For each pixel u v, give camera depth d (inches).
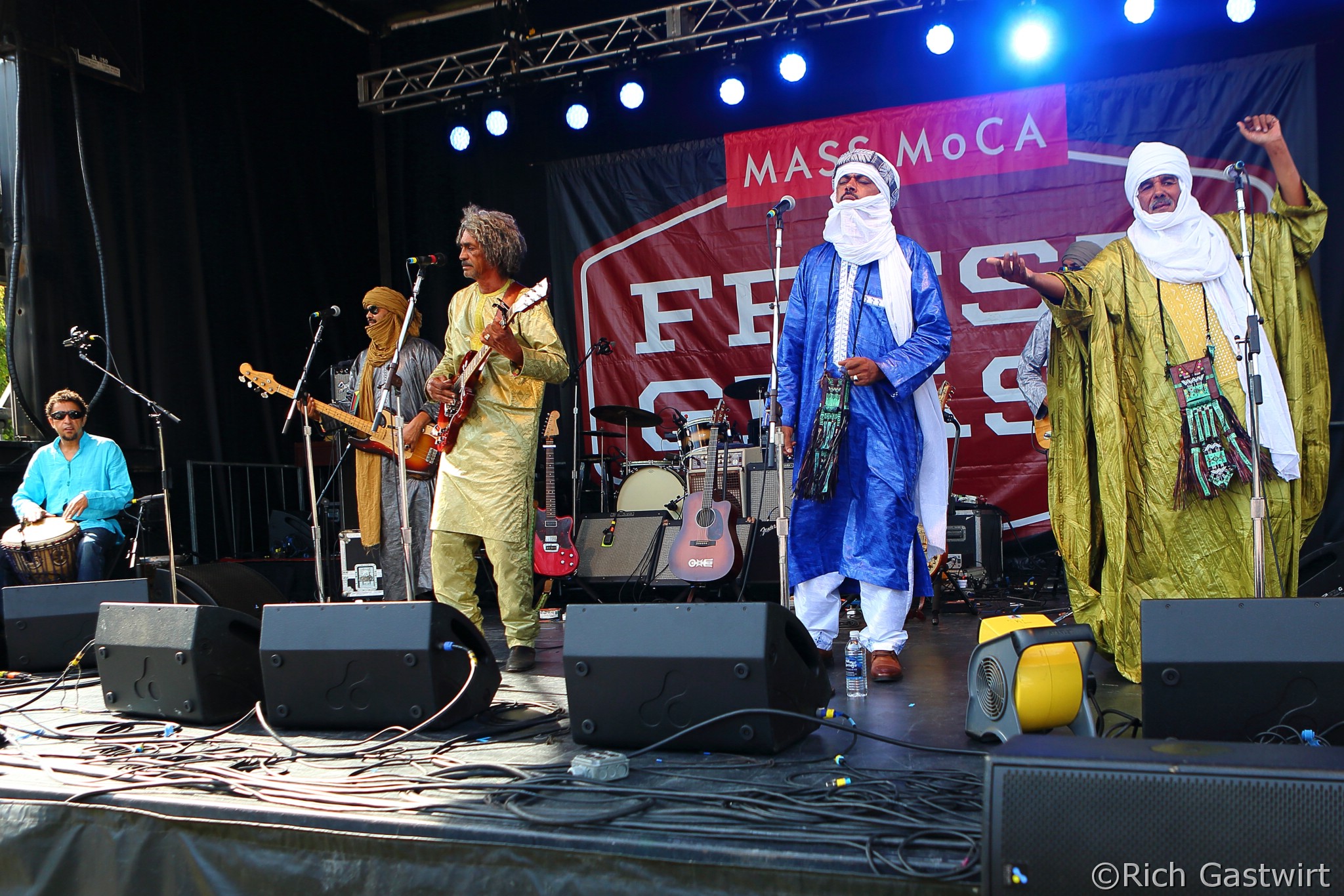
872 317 138.9
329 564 259.4
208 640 111.3
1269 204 263.0
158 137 262.2
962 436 286.7
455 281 333.1
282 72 303.0
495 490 146.3
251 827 78.3
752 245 305.7
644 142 323.0
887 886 62.5
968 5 269.7
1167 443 131.6
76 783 87.0
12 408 233.6
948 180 288.2
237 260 283.0
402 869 74.0
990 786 53.4
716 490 237.1
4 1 219.9
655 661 92.5
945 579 220.4
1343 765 50.1
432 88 312.5
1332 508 259.6
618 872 68.6
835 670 143.2
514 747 98.0
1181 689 81.5
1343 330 260.8
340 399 244.1
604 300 318.3
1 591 150.2
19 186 225.6
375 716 105.4
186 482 260.7
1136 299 134.3
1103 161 276.7
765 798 76.3
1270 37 271.4
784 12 284.5
